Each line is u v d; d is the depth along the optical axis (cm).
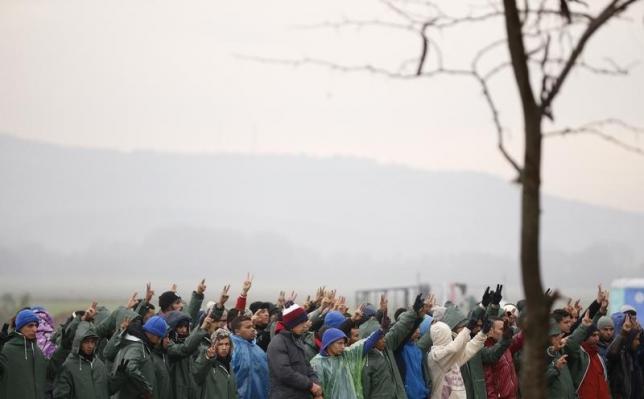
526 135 1800
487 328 3944
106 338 4059
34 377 3625
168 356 3766
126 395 3650
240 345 3931
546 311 1783
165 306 4100
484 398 4144
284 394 3575
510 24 1797
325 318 3919
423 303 3909
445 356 3956
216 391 3781
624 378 4675
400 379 3875
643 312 9769
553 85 1819
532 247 1780
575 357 4438
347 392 3678
